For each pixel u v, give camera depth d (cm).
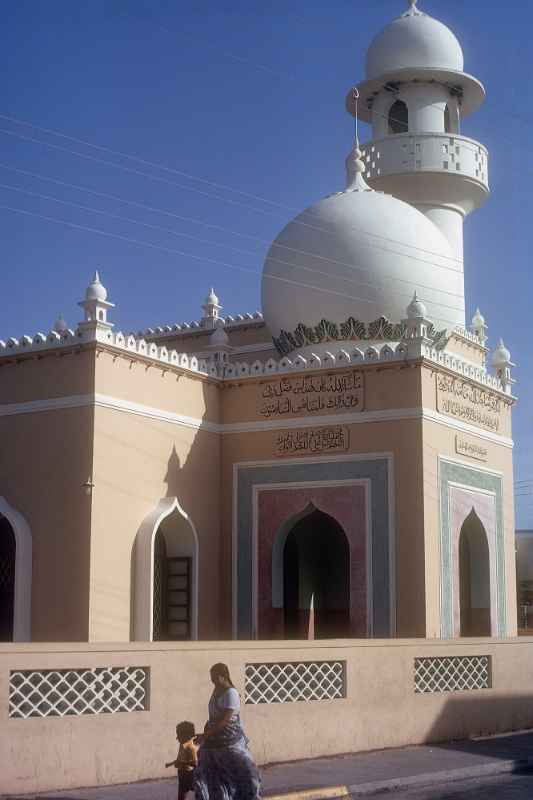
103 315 1495
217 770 744
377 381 1623
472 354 2069
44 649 885
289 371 1684
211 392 1720
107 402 1490
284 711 1071
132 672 955
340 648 1137
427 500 1579
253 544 1677
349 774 1000
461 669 1302
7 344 1555
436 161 2123
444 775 1020
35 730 871
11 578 1523
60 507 1471
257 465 1694
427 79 2197
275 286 1858
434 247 1853
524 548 3744
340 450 1633
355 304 1775
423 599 1539
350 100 2278
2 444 1544
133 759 936
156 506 1566
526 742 1259
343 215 1828
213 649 1013
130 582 1499
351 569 1603
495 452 1858
